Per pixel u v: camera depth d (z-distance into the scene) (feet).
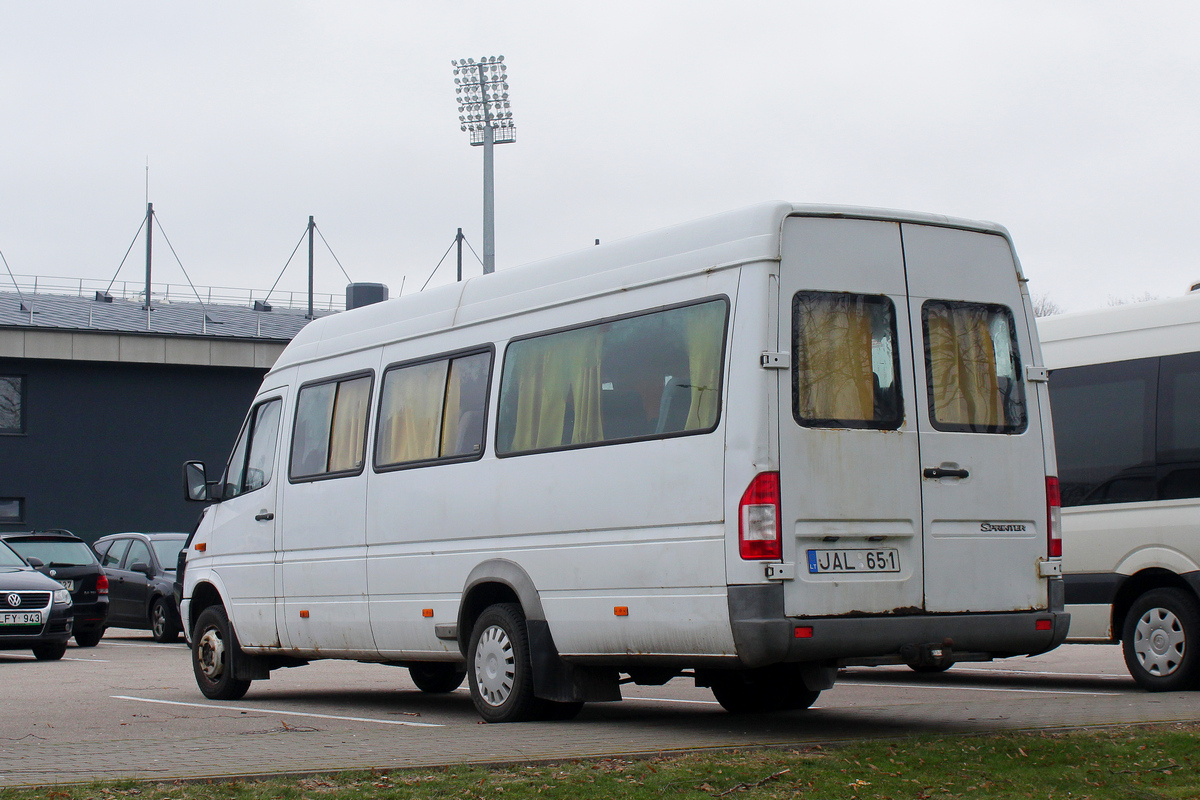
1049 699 34.40
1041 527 26.81
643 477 26.16
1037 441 27.04
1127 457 37.86
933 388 25.93
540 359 29.45
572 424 28.25
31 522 127.75
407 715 32.78
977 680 43.21
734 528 24.12
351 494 34.42
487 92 134.72
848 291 25.38
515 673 29.07
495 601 30.68
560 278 29.43
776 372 24.38
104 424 130.93
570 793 19.24
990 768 21.22
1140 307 38.40
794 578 23.91
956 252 26.76
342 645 34.58
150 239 157.28
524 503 29.07
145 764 22.86
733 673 29.14
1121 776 20.70
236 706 35.94
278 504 37.01
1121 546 37.52
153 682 45.47
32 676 48.52
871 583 24.63
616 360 27.43
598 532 27.12
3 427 128.16
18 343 126.21
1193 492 36.32
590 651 27.40
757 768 20.99
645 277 27.12
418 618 31.96
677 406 25.76
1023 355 27.22
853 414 25.00
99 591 69.72
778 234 24.85
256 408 39.19
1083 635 38.34
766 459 23.99
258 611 37.29
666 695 37.81
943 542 25.53
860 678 44.68
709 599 24.50
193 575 40.14
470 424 31.09
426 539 31.83
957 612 25.52
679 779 20.11
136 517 131.03
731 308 24.99
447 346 32.27
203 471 40.11
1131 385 38.11
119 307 154.71
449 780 20.24
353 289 147.23
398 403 33.53
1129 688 38.55
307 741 25.93
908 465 25.31
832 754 22.25
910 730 26.89
